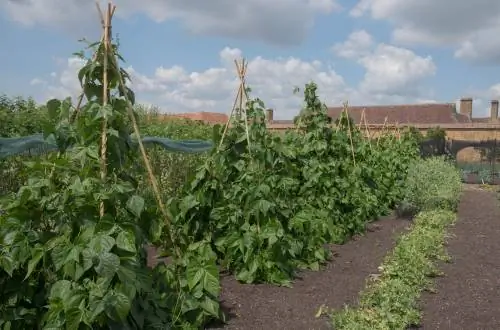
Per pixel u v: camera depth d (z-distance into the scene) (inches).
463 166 1052.5
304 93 347.3
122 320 125.6
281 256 235.1
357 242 339.6
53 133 138.2
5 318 136.4
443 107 1740.9
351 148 393.4
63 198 130.6
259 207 229.9
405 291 208.7
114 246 127.3
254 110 253.1
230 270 247.9
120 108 143.8
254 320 187.0
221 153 240.8
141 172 156.3
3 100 340.5
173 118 672.4
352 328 170.6
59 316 126.3
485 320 194.2
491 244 333.7
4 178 275.7
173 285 167.6
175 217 179.5
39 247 131.9
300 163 323.3
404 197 504.7
